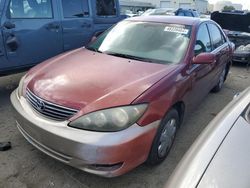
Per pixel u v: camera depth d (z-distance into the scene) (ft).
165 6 164.25
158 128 8.75
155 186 8.91
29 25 14.58
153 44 11.75
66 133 7.78
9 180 8.73
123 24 13.42
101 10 19.36
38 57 15.46
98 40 13.20
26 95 9.41
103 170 7.88
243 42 26.20
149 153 8.86
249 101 7.02
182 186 4.91
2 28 13.39
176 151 10.87
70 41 17.22
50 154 8.48
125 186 8.81
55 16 15.99
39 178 8.89
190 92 11.05
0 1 13.14
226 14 28.55
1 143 10.33
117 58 11.09
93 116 7.81
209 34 14.24
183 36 11.91
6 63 13.96
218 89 18.33
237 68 26.73
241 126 5.96
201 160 5.29
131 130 7.84
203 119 14.11
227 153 5.25
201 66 11.94
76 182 8.83
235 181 4.63
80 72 9.73
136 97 8.19
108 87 8.66
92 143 7.51
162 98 8.79
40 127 8.19
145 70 9.89
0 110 13.39
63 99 8.32
